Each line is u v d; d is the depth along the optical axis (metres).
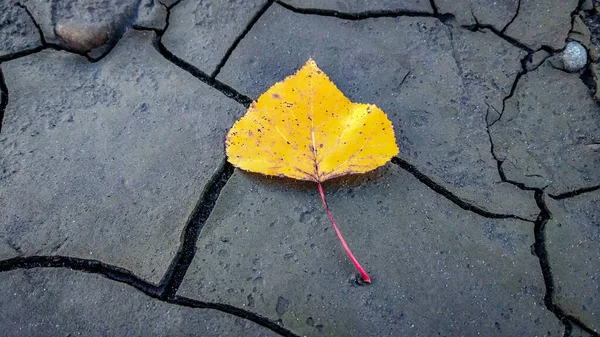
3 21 0.25
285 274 0.21
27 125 0.24
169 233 0.22
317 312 0.21
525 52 0.25
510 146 0.23
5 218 0.22
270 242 0.21
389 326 0.20
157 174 0.23
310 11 0.26
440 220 0.22
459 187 0.22
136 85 0.24
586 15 0.26
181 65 0.25
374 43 0.25
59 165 0.23
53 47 0.25
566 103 0.24
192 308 0.21
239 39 0.25
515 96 0.24
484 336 0.20
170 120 0.24
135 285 0.21
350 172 0.21
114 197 0.22
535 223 0.22
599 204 0.22
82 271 0.21
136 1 0.26
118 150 0.23
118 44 0.25
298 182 0.22
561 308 0.21
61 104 0.24
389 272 0.21
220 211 0.22
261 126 0.21
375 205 0.22
